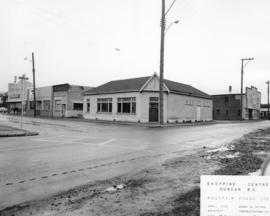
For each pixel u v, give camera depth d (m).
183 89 36.75
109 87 36.31
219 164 7.69
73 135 16.38
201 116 40.59
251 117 63.59
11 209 4.36
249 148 10.94
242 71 51.81
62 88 44.62
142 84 31.97
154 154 9.69
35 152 9.85
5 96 72.75
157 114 32.03
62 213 4.17
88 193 5.17
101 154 9.58
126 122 30.66
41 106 50.03
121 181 6.05
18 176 6.44
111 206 4.45
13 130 17.50
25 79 19.30
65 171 6.99
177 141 13.80
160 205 4.46
